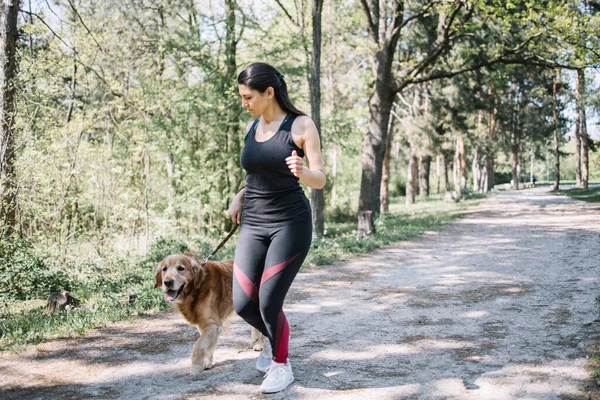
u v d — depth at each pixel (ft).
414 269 30.96
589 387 12.05
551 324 17.83
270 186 11.59
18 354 15.58
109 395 12.38
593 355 14.34
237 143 55.11
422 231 52.24
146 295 22.76
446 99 95.35
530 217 63.82
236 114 52.90
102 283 27.43
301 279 28.32
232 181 56.18
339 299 23.25
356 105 89.56
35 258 26.86
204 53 51.08
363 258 35.91
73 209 33.12
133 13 48.08
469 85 92.38
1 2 28.63
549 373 13.10
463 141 111.65
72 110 43.47
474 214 73.41
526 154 219.00
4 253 26.37
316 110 46.75
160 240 38.73
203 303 13.06
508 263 31.45
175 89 51.72
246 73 11.57
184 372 13.93
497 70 61.46
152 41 51.88
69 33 47.19
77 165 32.99
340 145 68.85
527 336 16.52
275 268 11.49
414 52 86.07
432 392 12.13
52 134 32.19
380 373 13.55
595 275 26.11
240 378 13.37
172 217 49.24
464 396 11.83
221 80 52.44
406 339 16.70
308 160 11.65
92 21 47.65
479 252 36.83
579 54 48.78
